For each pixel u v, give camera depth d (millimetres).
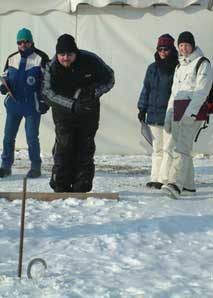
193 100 12258
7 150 15266
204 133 18656
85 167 12266
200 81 12242
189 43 12336
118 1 17750
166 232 9906
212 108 12641
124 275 7918
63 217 10742
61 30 18406
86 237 9523
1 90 14828
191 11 18266
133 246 9164
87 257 8633
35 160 15180
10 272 7949
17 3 18266
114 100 18641
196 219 10742
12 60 14844
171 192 12570
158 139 13727
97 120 12047
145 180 14992
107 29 18438
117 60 18500
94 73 11641
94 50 18484
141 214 11023
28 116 14961
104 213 11078
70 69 11547
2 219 10562
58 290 7293
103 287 7414
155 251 8969
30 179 14992
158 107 13523
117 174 15875
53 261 8430
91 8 18312
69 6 18109
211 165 17484
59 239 9422
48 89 11672
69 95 11680
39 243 9234
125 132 18734
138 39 18406
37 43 18484
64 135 12031
